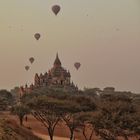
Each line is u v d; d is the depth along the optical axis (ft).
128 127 259.19
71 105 344.69
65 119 348.38
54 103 341.82
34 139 227.40
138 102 410.31
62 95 450.30
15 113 436.35
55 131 423.23
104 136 274.57
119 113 268.82
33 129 419.95
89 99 383.45
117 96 378.73
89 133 415.03
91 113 318.24
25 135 219.00
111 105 280.51
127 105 280.51
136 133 258.78
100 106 295.28
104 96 500.74
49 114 343.26
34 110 348.38
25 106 425.69
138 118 262.67
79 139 397.80
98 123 272.31
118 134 262.47
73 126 340.39
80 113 326.85
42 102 341.62
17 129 217.77
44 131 423.23
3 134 175.42
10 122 226.17
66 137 407.44
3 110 607.37
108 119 269.03
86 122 327.47
